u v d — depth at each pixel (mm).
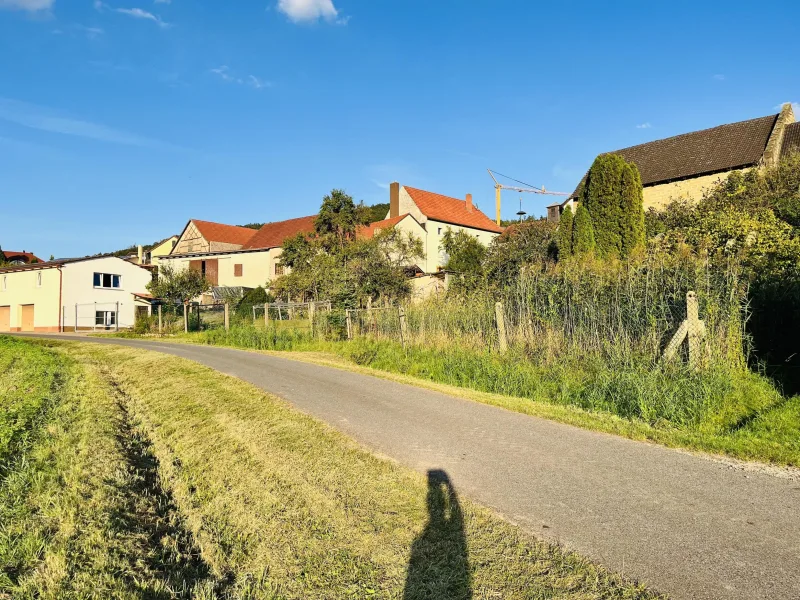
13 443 6465
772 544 3438
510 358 10336
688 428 6293
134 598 3273
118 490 5082
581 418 6809
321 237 34281
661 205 27938
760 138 26391
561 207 36531
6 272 40281
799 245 10750
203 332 24844
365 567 3439
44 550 3867
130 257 64750
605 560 3316
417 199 44844
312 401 8305
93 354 17672
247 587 3332
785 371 7977
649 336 8602
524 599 2980
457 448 5703
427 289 26625
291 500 4516
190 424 7398
